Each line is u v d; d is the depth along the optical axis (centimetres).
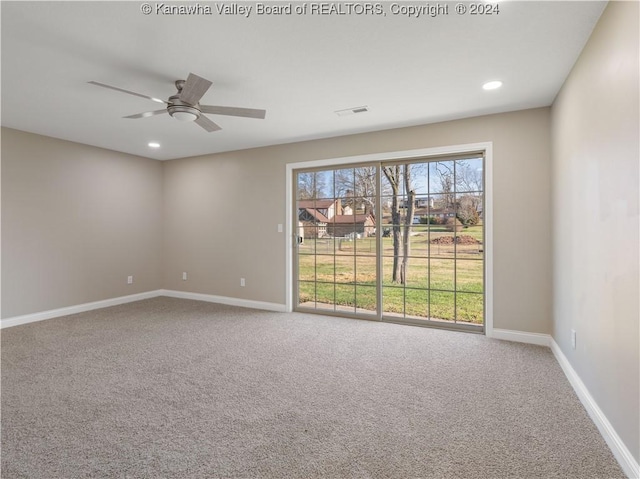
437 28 208
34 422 209
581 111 233
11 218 411
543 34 214
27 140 423
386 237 440
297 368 291
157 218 587
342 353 325
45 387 255
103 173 506
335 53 237
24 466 171
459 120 374
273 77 273
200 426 206
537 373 279
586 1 184
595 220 207
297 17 197
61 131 420
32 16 194
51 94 305
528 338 351
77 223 476
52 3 183
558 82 282
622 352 171
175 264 584
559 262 300
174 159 579
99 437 195
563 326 287
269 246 496
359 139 428
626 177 165
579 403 231
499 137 357
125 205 536
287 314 469
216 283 543
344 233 457
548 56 241
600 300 200
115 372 282
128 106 335
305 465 172
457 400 236
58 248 455
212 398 240
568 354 271
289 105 333
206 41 221
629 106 161
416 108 342
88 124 391
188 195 566
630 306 162
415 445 188
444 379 269
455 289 409
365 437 195
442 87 293
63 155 459
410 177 429
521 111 348
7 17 195
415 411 223
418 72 265
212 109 275
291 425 207
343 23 203
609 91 185
